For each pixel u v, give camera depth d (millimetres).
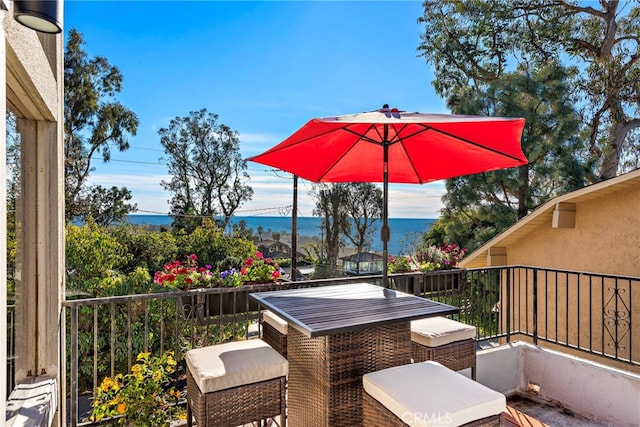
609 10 10898
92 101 14539
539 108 9414
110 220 15297
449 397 1639
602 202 5684
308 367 2158
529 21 11250
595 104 11188
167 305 7902
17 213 2086
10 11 1423
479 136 2441
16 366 2100
